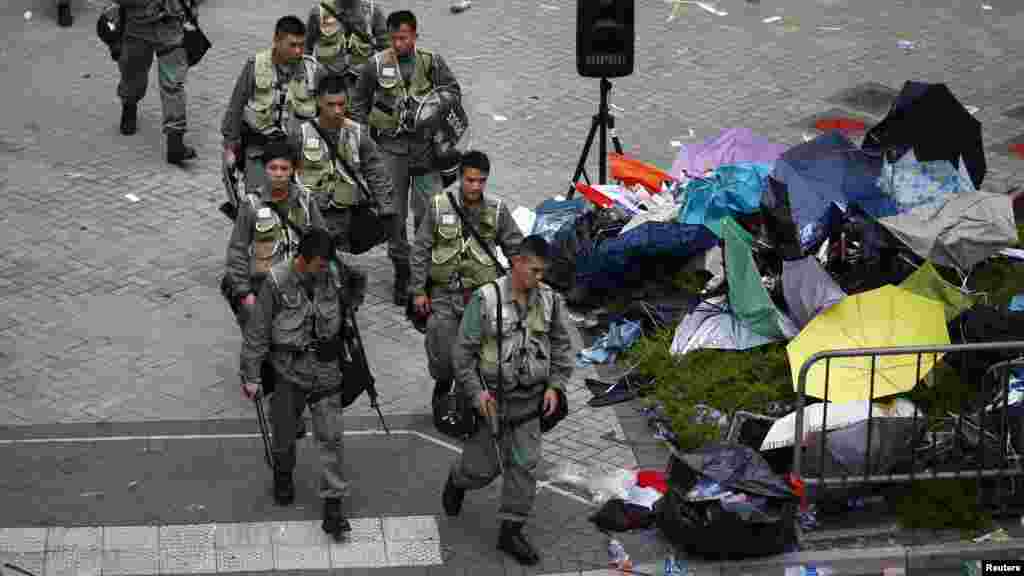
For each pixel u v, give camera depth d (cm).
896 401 2345
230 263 2309
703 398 2431
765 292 2484
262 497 2220
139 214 3027
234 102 2648
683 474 2147
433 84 2709
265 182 2397
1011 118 3609
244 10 4062
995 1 4288
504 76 3725
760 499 2117
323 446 2103
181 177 3181
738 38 4000
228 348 2608
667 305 2639
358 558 2119
